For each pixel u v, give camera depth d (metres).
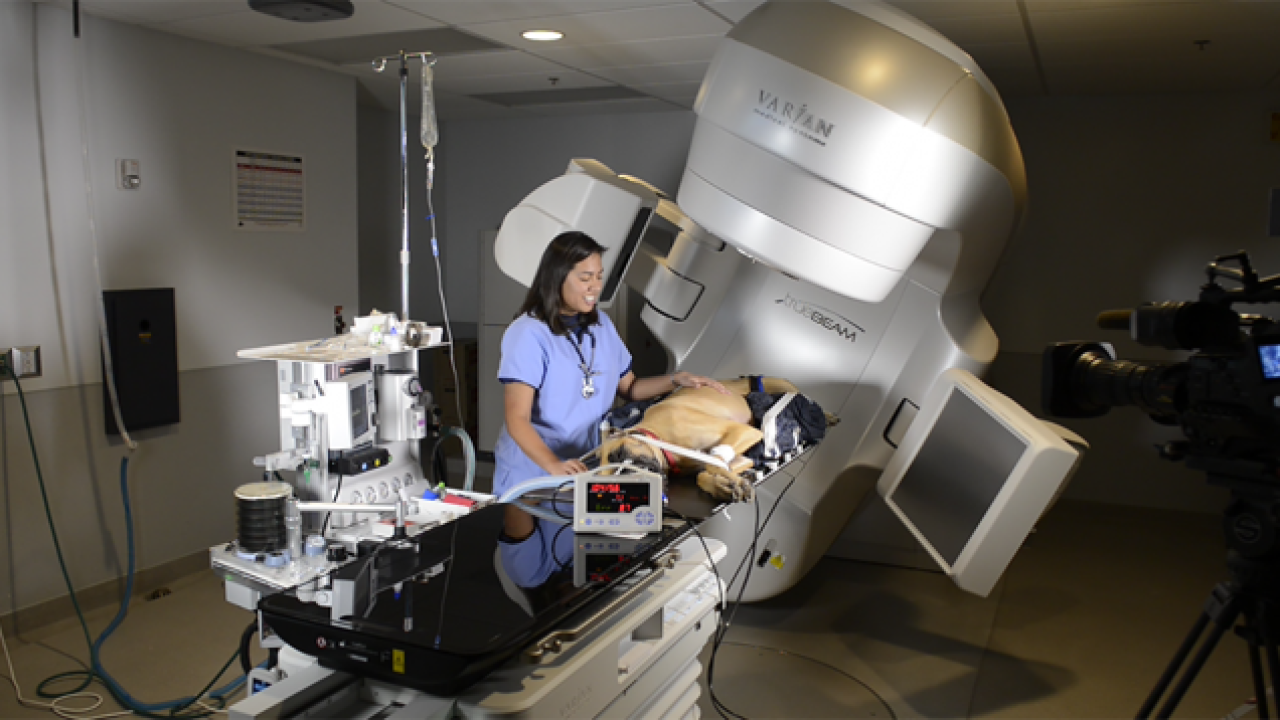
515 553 1.65
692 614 1.76
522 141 5.82
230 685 2.63
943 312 3.04
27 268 3.00
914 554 3.91
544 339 2.27
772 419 2.26
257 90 3.78
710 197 2.37
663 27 3.21
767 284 3.32
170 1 2.92
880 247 2.27
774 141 2.19
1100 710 2.65
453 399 5.71
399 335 2.46
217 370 3.69
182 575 3.56
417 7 2.94
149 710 2.52
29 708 2.54
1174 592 3.59
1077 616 3.37
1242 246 4.37
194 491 3.62
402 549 1.67
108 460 3.28
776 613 3.40
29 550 3.04
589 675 1.39
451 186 6.09
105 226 3.23
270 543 1.96
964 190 2.34
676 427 2.13
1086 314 4.66
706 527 3.12
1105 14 2.92
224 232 3.68
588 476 1.74
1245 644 3.08
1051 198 4.67
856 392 3.15
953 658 3.02
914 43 2.27
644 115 5.45
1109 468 4.71
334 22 3.18
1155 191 4.48
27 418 3.01
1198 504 4.57
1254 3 2.77
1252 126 4.30
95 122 3.17
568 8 2.95
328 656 1.34
